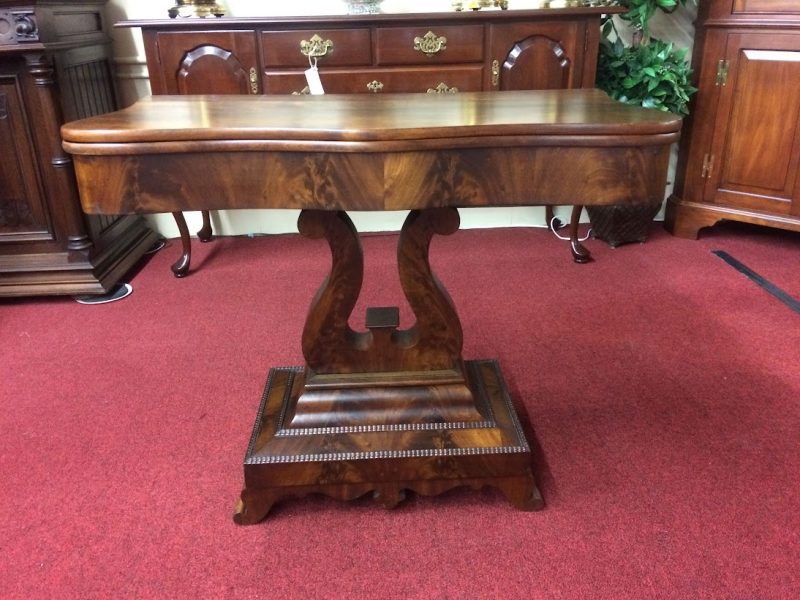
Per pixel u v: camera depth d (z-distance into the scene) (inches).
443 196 40.1
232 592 43.1
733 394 63.3
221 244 107.7
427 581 43.5
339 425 49.6
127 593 43.2
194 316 82.4
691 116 99.9
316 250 104.3
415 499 51.0
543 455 55.3
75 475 54.3
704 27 95.8
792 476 52.3
